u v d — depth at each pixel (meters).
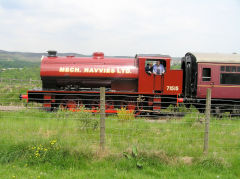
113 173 5.16
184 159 5.93
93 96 13.01
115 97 13.05
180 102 13.00
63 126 7.93
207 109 6.07
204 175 5.18
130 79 12.79
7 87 17.25
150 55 12.53
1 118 8.65
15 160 5.60
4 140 6.24
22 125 7.74
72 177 4.93
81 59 13.21
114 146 6.35
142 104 12.76
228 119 10.95
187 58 13.98
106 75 12.75
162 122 9.27
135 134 7.52
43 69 12.88
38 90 12.64
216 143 7.02
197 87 12.62
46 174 5.02
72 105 12.69
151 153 5.88
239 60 12.77
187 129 8.30
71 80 12.94
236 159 5.93
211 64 12.66
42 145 5.98
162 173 5.25
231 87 12.70
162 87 12.46
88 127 7.71
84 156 5.83
